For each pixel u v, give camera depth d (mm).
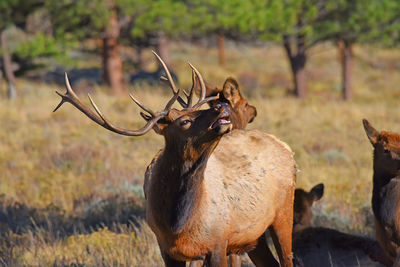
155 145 53812
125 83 114938
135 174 42188
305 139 54719
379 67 182750
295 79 111500
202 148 15008
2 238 28562
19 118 63156
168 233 16094
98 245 26781
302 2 92062
